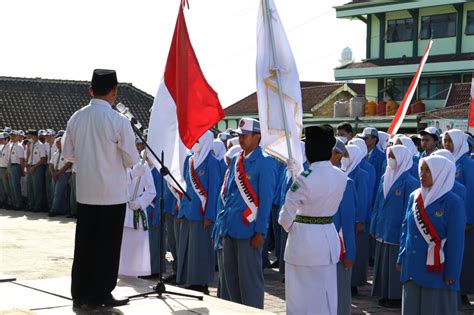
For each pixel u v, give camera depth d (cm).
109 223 568
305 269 575
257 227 718
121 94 3284
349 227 707
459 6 3097
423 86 3250
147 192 805
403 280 666
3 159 2033
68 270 1018
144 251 802
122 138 561
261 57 634
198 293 645
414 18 3256
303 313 575
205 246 947
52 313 557
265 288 987
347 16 3419
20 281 691
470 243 915
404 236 684
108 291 581
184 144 725
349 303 724
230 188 753
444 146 941
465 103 2766
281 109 621
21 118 2962
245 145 736
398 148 870
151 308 582
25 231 1501
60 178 1800
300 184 571
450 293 647
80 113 572
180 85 725
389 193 874
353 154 912
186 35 732
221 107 730
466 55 3055
